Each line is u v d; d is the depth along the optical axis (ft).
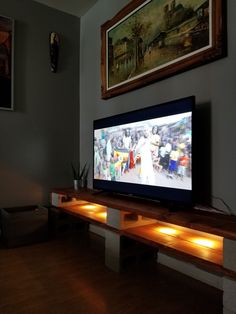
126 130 7.08
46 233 8.50
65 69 10.41
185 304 4.89
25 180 9.41
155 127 6.13
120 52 8.19
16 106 9.21
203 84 5.87
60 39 10.26
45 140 9.91
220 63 5.53
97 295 5.16
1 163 8.93
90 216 7.47
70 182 10.50
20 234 8.00
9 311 4.57
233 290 3.93
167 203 6.03
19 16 9.30
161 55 6.72
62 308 4.69
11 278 5.84
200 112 5.92
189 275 6.08
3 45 8.88
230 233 3.94
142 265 6.66
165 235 5.70
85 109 10.42
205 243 5.19
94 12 9.91
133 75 7.64
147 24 7.18
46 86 9.93
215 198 5.56
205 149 5.80
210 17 5.52
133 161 6.81
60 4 9.89
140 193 6.54
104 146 8.02
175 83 6.53
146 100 7.41
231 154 5.29
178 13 6.29
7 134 9.04
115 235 6.30
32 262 6.76
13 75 9.09
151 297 5.12
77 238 8.82
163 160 5.89
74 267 6.49
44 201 9.83
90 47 10.11
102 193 8.05
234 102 5.26
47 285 5.54
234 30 5.27
